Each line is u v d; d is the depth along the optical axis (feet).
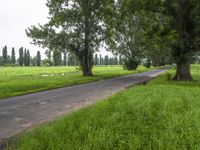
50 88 65.31
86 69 121.60
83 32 117.19
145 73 157.07
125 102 33.45
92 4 111.65
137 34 171.83
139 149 16.66
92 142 17.53
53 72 180.86
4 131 24.11
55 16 112.98
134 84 76.13
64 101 43.01
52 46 115.65
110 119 23.81
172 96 39.19
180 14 79.25
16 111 34.19
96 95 50.67
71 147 16.89
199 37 78.79
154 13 84.23
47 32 112.88
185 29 79.66
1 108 36.63
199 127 19.97
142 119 24.13
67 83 77.20
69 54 122.52
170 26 84.94
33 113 32.71
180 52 80.23
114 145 17.74
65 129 21.42
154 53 191.72
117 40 179.01
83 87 67.87
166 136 18.25
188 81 77.46
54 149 16.79
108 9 108.17
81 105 38.63
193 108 27.94
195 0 73.72
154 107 30.17
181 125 21.02
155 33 88.12
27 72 181.37
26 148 17.07
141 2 78.69
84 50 119.24
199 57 84.69
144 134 19.72
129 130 20.59
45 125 23.94
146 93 42.88
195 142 17.20
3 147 19.40
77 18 111.45
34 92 57.21
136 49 188.96
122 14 89.86
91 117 25.22
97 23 116.78
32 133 21.11
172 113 25.53
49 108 36.32
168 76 94.12
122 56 199.82
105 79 100.32
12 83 73.56
